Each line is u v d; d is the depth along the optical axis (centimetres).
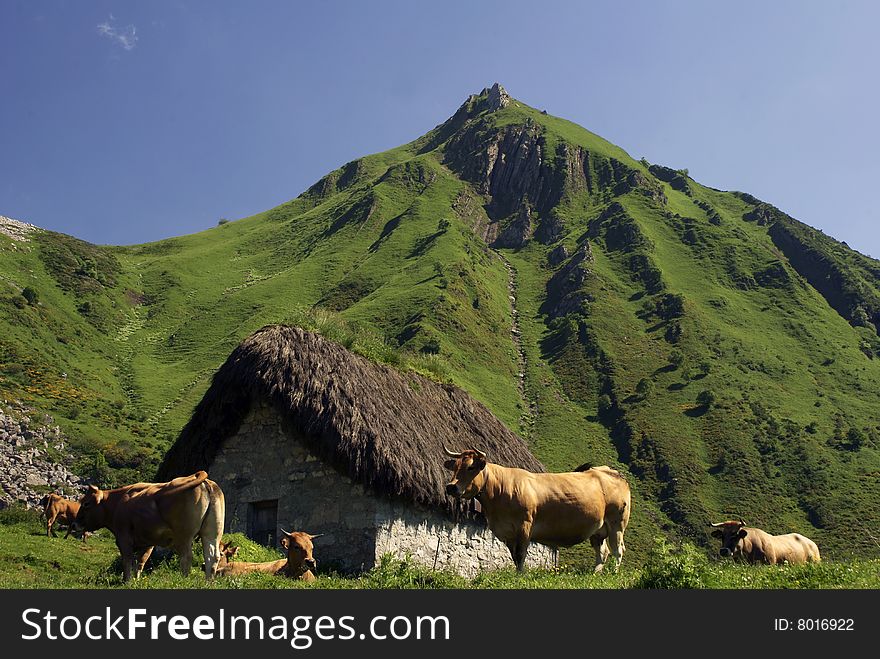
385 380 1895
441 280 14262
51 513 2528
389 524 1664
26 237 13850
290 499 1734
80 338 10669
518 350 13212
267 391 1712
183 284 15338
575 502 1420
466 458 1356
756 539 1638
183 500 1167
